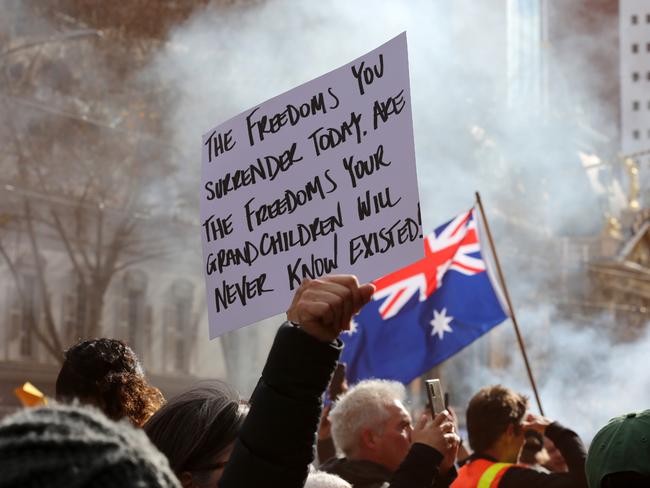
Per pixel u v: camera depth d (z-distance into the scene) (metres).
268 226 3.48
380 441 4.94
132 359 3.73
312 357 2.60
